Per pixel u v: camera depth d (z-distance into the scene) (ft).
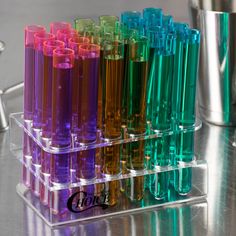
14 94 4.08
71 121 3.05
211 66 3.84
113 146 3.10
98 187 3.14
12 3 5.41
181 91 3.17
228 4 3.86
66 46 3.09
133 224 3.13
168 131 3.17
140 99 3.08
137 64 3.04
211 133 3.84
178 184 3.26
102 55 3.02
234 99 3.85
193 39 3.12
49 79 3.03
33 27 3.16
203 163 3.28
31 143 3.21
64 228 3.09
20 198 3.26
